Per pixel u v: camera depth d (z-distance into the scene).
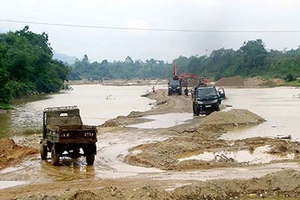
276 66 148.50
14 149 22.86
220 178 15.27
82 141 18.52
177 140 24.34
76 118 21.34
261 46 173.38
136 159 19.92
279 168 16.91
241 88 110.00
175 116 41.28
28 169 18.55
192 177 15.87
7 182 16.31
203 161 18.50
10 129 35.66
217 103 40.59
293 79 121.88
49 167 18.83
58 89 121.62
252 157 19.52
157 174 16.75
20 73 101.06
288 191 13.44
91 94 102.44
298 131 28.23
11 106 61.72
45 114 21.06
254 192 13.59
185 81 92.25
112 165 19.05
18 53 100.25
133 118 39.97
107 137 28.03
